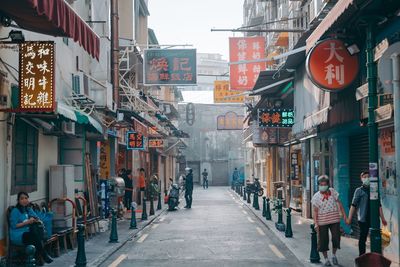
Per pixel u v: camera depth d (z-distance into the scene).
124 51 23.42
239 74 25.89
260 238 15.55
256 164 45.81
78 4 17.84
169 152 50.38
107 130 20.02
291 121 20.59
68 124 13.85
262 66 25.84
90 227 15.29
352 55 11.33
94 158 19.11
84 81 16.44
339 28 10.52
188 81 24.05
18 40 9.78
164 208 27.52
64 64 15.29
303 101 17.83
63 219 12.92
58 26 8.45
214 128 65.38
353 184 14.69
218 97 34.09
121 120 20.08
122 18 25.17
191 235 16.34
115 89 20.36
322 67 11.34
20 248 10.45
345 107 12.66
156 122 33.56
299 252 12.50
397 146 6.25
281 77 20.16
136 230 17.06
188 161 65.44
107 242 14.19
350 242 13.67
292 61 17.83
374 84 8.35
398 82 6.33
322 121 13.65
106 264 11.33
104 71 19.44
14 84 10.98
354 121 12.54
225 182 64.94
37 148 12.86
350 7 8.31
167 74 24.03
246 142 47.69
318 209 10.80
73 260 11.27
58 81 14.53
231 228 18.25
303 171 20.83
